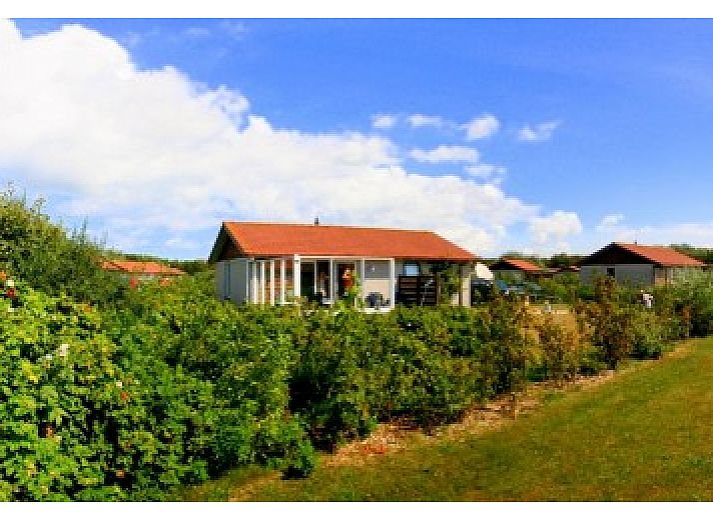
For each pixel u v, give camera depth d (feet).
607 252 201.36
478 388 37.40
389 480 26.63
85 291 36.65
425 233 134.82
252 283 100.94
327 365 32.14
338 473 27.48
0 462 20.03
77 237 40.24
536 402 40.34
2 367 21.48
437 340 39.01
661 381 47.34
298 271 102.01
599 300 55.16
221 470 26.58
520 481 26.27
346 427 31.22
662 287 80.38
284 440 27.73
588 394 42.88
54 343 24.07
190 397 25.96
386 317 39.60
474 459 29.07
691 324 76.84
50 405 21.76
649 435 32.55
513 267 245.65
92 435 23.26
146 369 26.50
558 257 297.53
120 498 22.63
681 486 25.44
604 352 52.54
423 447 30.94
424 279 113.29
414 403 33.94
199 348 30.37
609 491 25.03
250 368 29.63
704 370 52.19
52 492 21.13
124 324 31.27
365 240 119.85
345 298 38.68
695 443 31.04
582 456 29.22
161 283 48.06
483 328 41.06
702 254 250.98
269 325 34.71
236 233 107.65
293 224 119.85
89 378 23.32
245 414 27.50
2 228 36.73
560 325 47.42
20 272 34.78
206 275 128.77
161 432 24.16
